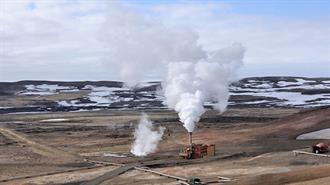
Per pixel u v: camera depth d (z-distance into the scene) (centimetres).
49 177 5466
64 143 8931
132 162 6319
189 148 6650
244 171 5331
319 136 7950
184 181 4862
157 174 5366
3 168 6194
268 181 4088
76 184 5006
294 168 5212
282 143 7550
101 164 6338
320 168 4312
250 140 8031
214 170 5488
